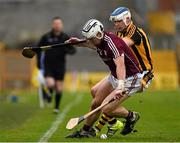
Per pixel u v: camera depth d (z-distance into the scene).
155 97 53.97
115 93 22.62
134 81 23.36
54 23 39.28
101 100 23.80
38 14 98.69
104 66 84.31
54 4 99.19
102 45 22.78
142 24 84.50
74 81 74.56
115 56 22.52
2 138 24.22
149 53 23.62
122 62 22.52
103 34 22.64
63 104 46.28
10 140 23.42
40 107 44.06
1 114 37.88
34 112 39.38
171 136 24.78
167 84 76.44
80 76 74.75
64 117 35.09
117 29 23.55
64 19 95.81
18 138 24.22
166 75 76.69
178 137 24.34
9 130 28.02
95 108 24.00
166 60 77.81
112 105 23.39
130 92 23.44
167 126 29.20
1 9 99.69
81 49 87.31
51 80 39.50
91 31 22.45
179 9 114.88
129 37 23.22
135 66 23.33
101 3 95.06
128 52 23.06
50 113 38.31
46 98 44.41
